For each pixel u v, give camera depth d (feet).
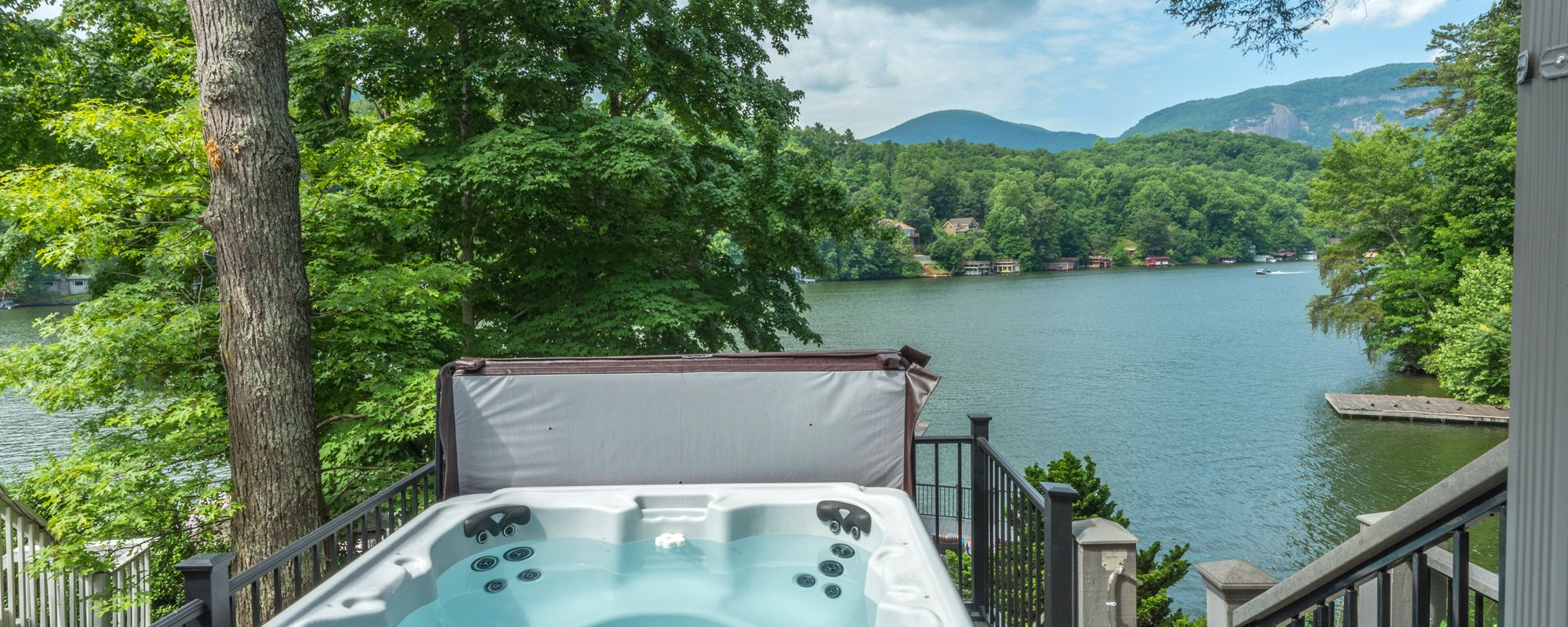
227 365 21.42
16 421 90.94
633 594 14.10
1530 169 3.27
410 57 35.14
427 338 31.35
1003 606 13.06
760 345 50.42
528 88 36.52
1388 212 120.26
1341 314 127.65
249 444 21.27
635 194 39.27
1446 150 113.60
